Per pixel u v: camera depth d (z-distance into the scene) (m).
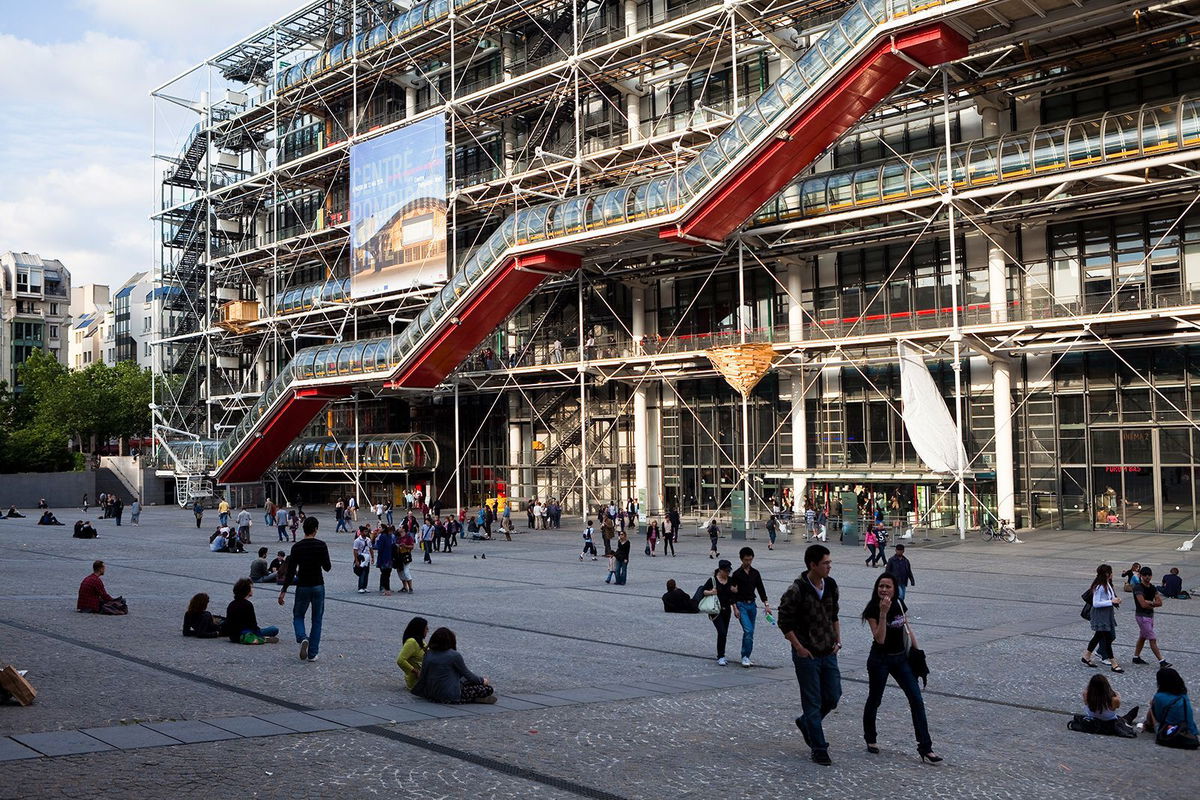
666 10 46.84
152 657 12.77
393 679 11.70
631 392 49.34
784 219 38.16
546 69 46.00
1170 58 32.31
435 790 7.25
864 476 38.41
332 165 57.66
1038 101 36.62
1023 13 30.78
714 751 8.73
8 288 114.62
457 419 47.75
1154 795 7.92
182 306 69.50
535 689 11.48
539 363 52.19
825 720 10.24
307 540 13.06
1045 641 15.30
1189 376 33.78
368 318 58.88
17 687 9.62
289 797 6.96
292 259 64.06
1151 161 30.11
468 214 54.81
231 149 68.69
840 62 32.53
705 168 35.88
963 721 10.31
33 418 87.94
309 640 12.88
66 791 6.91
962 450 33.34
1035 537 34.12
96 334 130.62
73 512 63.53
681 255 43.41
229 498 60.47
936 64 33.09
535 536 40.75
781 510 40.00
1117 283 35.06
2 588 20.86
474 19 50.81
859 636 15.76
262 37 62.31
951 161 33.84
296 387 50.12
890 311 40.41
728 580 13.44
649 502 47.78
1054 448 36.47
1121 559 27.23
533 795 7.23
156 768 7.56
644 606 19.72
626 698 11.02
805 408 42.97
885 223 38.25
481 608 19.27
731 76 44.94
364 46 55.53
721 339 42.81
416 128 50.62
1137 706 10.30
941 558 28.53
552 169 47.47
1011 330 34.28
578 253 42.00
